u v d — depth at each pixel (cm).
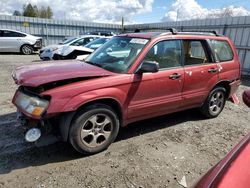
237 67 498
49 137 337
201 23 1381
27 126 308
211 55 449
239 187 117
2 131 383
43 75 302
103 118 326
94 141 324
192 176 291
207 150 357
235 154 142
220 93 483
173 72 385
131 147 354
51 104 278
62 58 925
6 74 851
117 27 2578
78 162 309
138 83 344
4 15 2056
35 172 284
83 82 303
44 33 2255
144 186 269
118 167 302
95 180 275
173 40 394
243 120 491
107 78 319
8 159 307
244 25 1111
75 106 289
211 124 459
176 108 412
